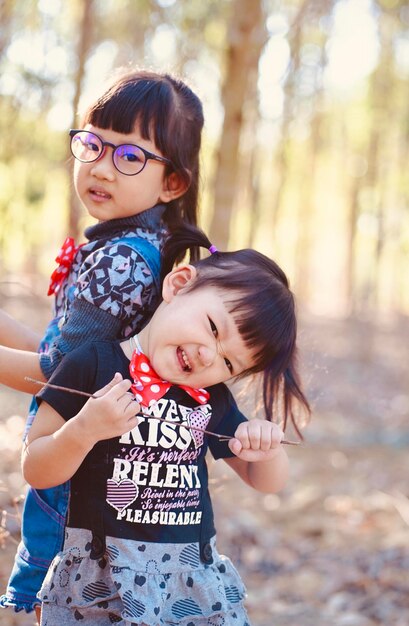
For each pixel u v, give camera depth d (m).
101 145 1.92
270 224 18.67
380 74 14.11
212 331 1.79
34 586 1.92
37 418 1.79
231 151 5.10
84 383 1.78
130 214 1.97
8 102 5.64
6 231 6.79
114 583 1.76
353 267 17.86
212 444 1.95
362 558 4.41
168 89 1.96
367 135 16.30
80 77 6.33
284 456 2.02
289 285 1.96
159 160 1.94
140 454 1.80
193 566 1.84
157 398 1.81
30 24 5.81
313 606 3.85
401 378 10.85
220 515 4.93
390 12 10.62
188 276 1.85
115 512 1.79
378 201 14.90
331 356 12.09
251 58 5.06
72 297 1.94
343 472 6.22
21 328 2.10
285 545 4.63
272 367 1.90
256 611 3.76
